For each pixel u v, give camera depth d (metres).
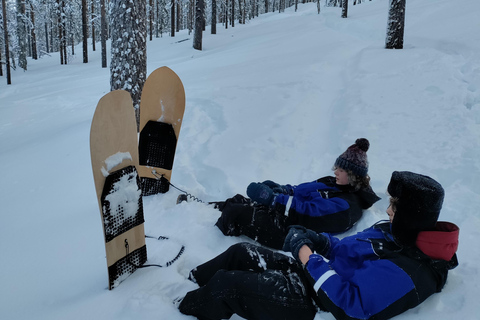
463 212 2.72
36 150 5.14
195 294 1.82
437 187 1.46
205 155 4.24
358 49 9.02
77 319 1.89
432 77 5.50
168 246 2.62
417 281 1.47
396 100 4.98
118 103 2.10
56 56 26.75
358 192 2.76
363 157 2.70
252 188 2.72
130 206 2.20
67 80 14.98
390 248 1.65
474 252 2.21
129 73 4.91
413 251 1.56
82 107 8.85
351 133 4.34
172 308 1.92
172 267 2.37
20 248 2.67
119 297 2.05
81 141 5.21
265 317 1.67
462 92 4.76
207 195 3.54
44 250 2.63
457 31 7.86
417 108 4.66
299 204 2.59
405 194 1.51
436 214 1.50
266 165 3.97
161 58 16.52
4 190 3.85
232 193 3.47
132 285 2.16
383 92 5.33
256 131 4.75
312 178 3.73
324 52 8.85
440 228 1.61
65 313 1.94
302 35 12.52
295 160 4.14
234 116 5.26
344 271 1.71
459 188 3.07
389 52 7.37
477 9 9.37
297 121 5.00
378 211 3.01
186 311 1.84
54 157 4.75
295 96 5.82
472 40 6.83
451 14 9.79
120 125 2.12
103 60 18.20
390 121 4.47
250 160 4.05
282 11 42.88
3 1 16.05
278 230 2.59
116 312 1.93
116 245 2.13
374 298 1.43
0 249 2.66
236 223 2.68
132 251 2.26
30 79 17.45
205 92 6.41
